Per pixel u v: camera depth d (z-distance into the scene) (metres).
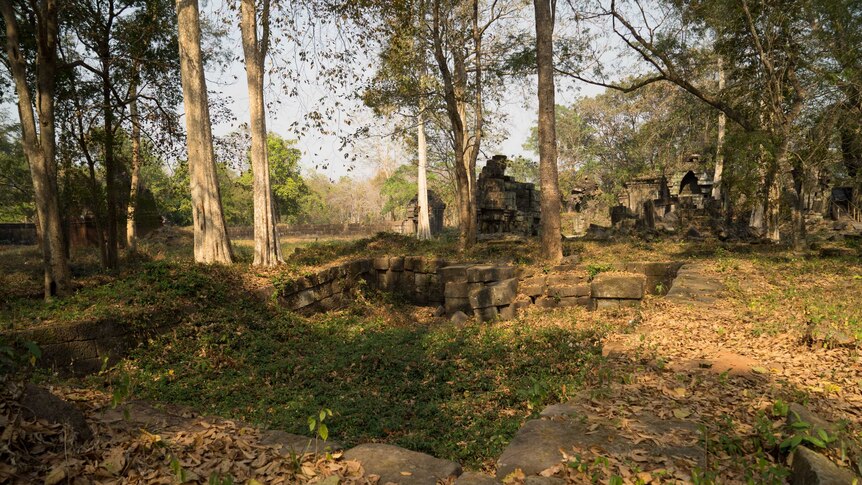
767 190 19.05
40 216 11.16
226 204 60.91
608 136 55.66
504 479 3.42
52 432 3.78
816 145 17.36
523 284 13.69
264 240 14.36
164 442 4.07
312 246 20.38
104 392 6.23
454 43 20.16
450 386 7.72
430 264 16.56
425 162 37.78
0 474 3.15
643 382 5.37
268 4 14.70
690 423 4.20
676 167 38.81
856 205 33.38
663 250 18.36
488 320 12.41
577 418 4.36
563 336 9.53
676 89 27.91
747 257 16.22
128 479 3.45
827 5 16.06
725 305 9.39
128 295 9.99
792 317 7.99
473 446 5.33
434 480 3.61
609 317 10.87
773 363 5.86
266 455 4.00
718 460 3.60
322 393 7.66
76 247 27.03
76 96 17.23
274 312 11.98
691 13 18.61
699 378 5.32
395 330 12.22
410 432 6.03
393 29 16.34
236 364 9.06
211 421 5.03
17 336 7.28
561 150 60.91
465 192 20.55
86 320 8.28
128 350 8.74
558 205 16.42
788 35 17.62
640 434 3.97
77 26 16.83
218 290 11.33
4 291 12.21
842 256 15.77
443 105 19.70
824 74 16.73
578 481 3.31
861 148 18.11
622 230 25.61
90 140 17.64
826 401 4.58
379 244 20.83
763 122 18.95
